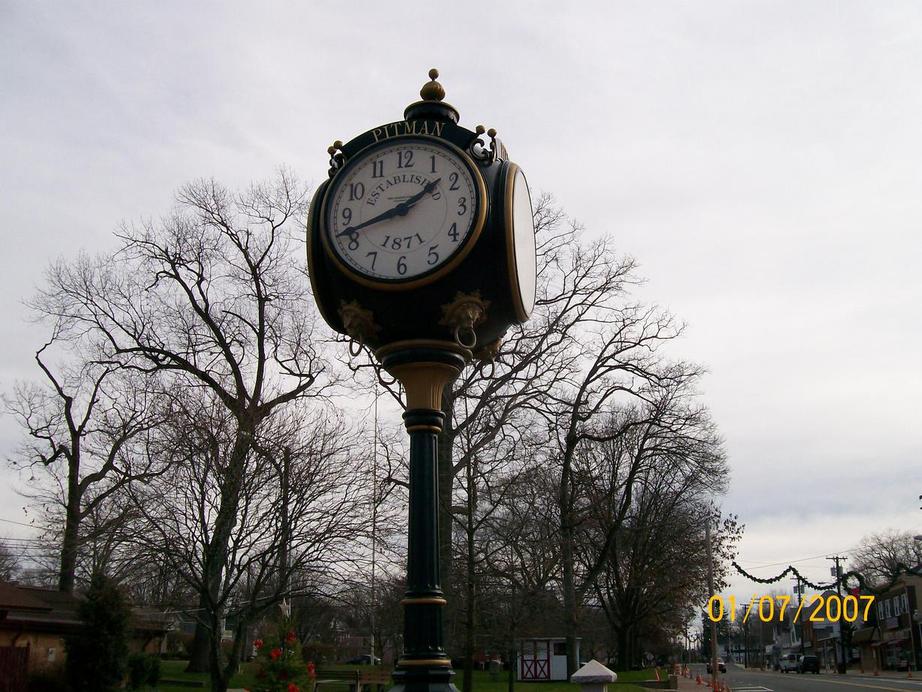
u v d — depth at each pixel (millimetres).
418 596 8391
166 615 26422
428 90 9672
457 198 8984
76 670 24094
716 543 50500
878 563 74750
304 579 22719
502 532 24156
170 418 24266
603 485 41719
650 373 36438
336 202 9281
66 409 35188
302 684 14562
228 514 21000
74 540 26281
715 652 44906
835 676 65312
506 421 28734
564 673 43781
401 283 8781
